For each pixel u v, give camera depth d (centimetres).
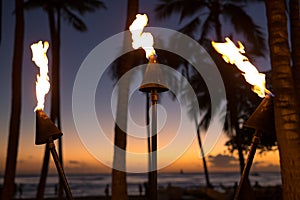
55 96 1378
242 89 1447
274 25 383
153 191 155
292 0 523
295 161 349
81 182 9494
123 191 666
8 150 1073
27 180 12406
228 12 1477
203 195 1966
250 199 1085
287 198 353
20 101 1114
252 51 1421
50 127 135
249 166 124
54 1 1473
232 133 1733
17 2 1149
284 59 371
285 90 364
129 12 723
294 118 357
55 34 1451
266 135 127
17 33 1133
